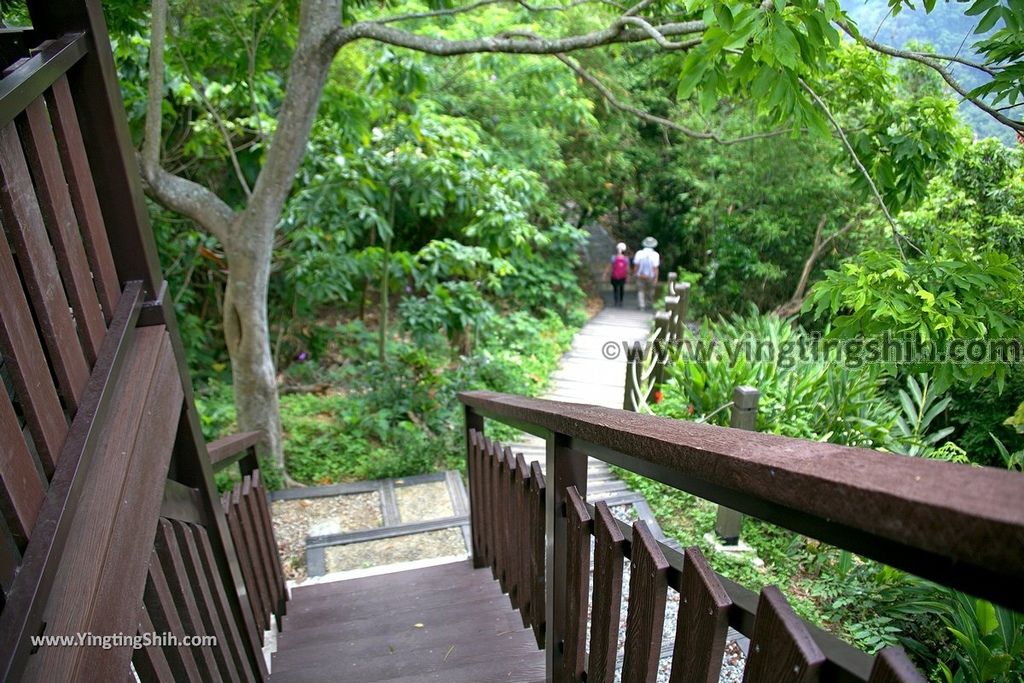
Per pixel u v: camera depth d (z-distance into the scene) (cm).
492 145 951
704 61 206
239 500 234
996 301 165
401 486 489
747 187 916
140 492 124
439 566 312
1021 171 215
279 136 399
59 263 123
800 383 404
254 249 432
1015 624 193
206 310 841
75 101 143
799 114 203
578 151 1200
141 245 157
